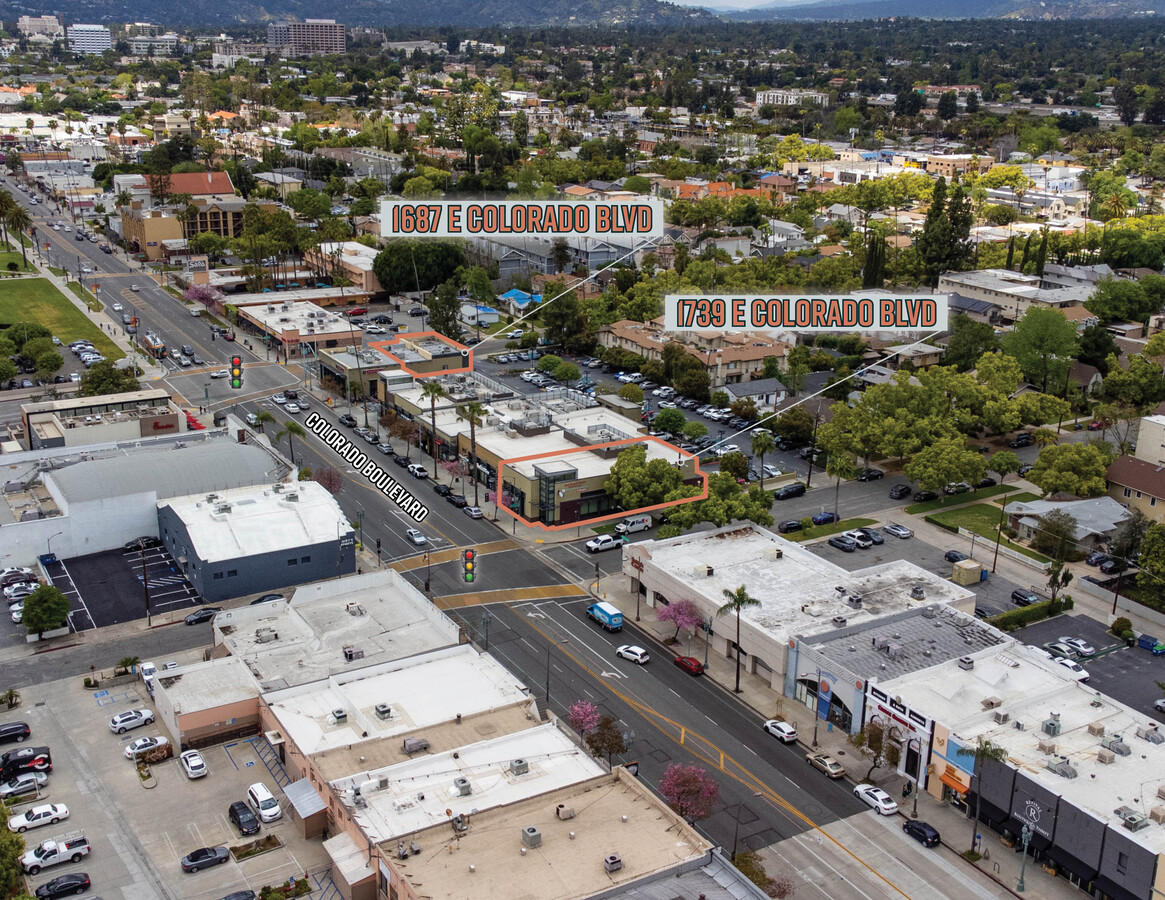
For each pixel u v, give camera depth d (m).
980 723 108.94
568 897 82.19
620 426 192.38
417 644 128.50
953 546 166.12
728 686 127.19
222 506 151.25
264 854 97.81
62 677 125.06
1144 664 134.38
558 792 96.00
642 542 151.62
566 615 142.38
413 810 94.62
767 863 98.31
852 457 196.75
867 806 107.00
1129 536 157.38
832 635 125.06
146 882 94.12
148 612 137.38
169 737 113.75
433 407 190.50
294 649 126.56
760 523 156.88
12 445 181.88
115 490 154.88
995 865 99.19
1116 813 94.31
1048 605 145.88
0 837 90.69
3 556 148.12
